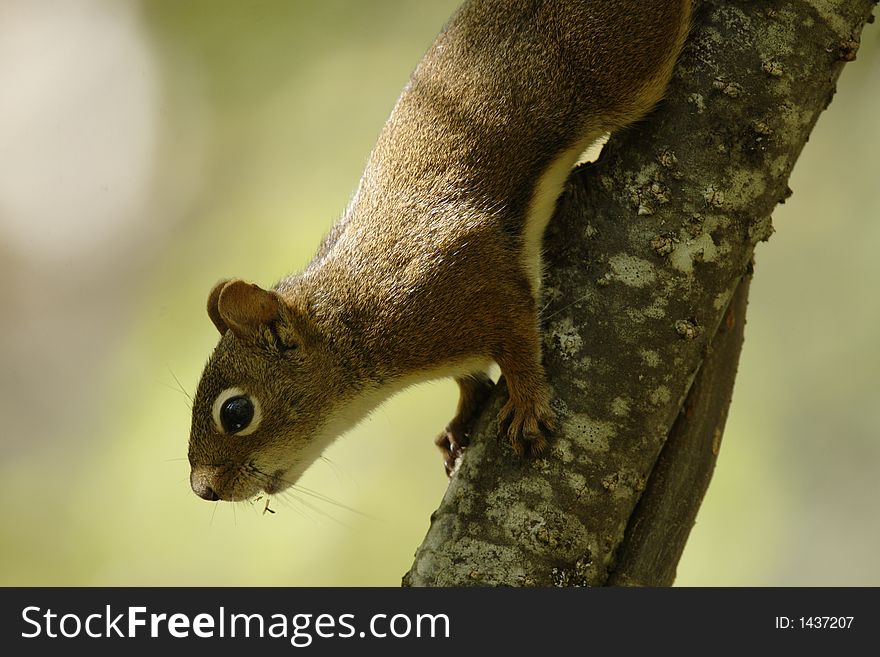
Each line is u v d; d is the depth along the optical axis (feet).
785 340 65.36
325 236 34.65
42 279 67.36
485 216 31.40
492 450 27.86
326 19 70.38
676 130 27.78
